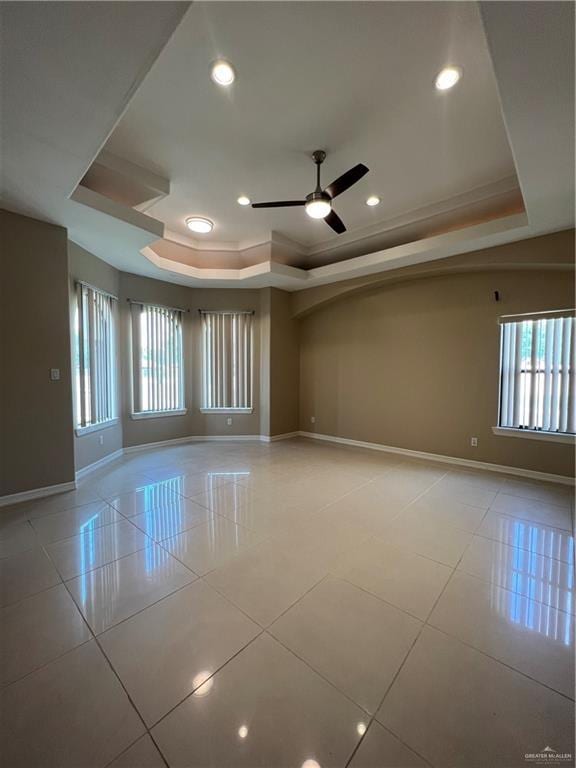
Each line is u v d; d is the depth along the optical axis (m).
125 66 1.52
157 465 4.41
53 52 1.43
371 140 2.64
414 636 1.59
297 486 3.64
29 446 3.16
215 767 1.07
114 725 1.18
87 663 1.43
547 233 3.42
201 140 2.64
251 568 2.12
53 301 3.24
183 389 5.75
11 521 2.75
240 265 5.29
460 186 3.30
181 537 2.52
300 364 6.35
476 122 2.44
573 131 1.90
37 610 1.74
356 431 5.54
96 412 4.21
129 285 4.95
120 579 2.01
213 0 1.59
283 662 1.44
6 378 3.00
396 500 3.26
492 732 1.17
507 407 4.08
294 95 2.19
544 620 1.70
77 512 2.93
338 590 1.92
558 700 1.28
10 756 1.09
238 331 5.87
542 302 3.77
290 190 3.39
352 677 1.37
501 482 3.77
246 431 5.98
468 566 2.16
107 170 2.91
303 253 5.10
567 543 2.45
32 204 2.82
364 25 1.73
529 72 1.52
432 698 1.29
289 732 1.17
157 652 1.49
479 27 1.72
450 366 4.50
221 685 1.33
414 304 4.82
